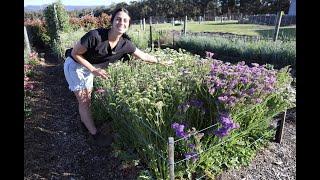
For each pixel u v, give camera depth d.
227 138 3.21
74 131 4.46
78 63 3.82
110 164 3.55
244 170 3.32
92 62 3.90
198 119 3.36
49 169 3.54
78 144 4.06
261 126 3.64
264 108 3.58
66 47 10.07
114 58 3.99
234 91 3.25
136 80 3.62
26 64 8.06
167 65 4.28
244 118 3.47
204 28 25.91
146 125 3.00
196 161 3.06
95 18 16.89
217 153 3.20
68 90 6.52
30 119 4.79
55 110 5.29
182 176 3.04
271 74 3.74
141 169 3.31
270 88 3.36
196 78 3.42
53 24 14.12
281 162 3.49
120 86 3.61
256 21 32.38
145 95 3.23
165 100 3.26
